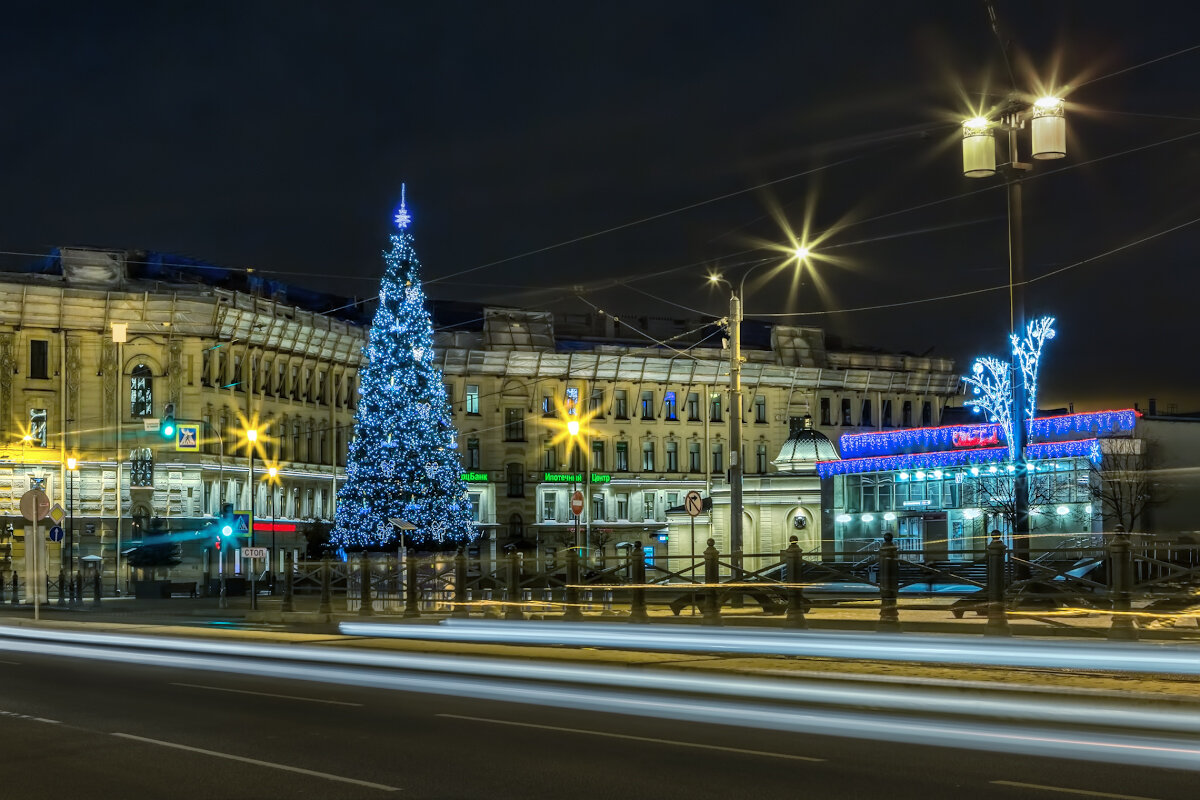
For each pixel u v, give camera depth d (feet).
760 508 229.86
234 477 270.26
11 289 245.65
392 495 165.78
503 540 328.49
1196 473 183.62
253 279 288.71
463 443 325.83
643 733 46.42
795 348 366.84
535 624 98.12
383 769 39.06
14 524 247.09
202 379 263.70
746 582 96.48
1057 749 41.78
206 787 36.40
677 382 353.51
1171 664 60.49
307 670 72.54
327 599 126.82
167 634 101.86
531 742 44.34
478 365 326.03
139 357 259.39
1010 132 78.02
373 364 168.96
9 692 61.21
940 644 72.69
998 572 76.69
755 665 65.05
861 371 372.58
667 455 354.54
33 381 252.42
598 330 353.92
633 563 102.32
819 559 204.13
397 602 131.23
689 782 36.58
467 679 66.03
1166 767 38.50
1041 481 186.09
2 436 248.73
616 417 348.59
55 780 37.58
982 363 167.22
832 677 57.93
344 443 309.83
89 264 254.47
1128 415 180.55
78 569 249.96
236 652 85.76
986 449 191.83
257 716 51.75
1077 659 64.75
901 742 43.83
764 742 44.06
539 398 335.67
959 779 36.68
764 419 363.76
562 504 338.13
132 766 39.86
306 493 294.25
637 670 65.31
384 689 62.54
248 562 269.44
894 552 83.71
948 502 198.59
